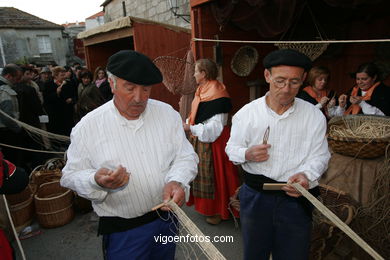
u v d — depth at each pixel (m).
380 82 2.69
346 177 2.29
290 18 2.78
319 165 1.38
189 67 3.58
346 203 2.14
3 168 1.34
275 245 1.53
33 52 21.08
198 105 2.62
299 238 1.44
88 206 3.21
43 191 3.15
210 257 0.93
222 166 2.63
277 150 1.43
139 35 5.20
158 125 1.29
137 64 1.08
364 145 2.09
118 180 1.10
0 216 2.54
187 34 5.67
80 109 4.54
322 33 4.60
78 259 2.48
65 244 2.70
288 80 1.27
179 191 1.21
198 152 2.70
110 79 1.13
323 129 1.43
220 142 2.62
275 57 1.28
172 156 1.35
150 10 7.98
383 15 4.07
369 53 4.36
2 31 19.77
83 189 1.19
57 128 5.59
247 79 4.52
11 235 2.72
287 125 1.41
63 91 5.55
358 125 2.48
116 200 1.26
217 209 2.75
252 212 1.50
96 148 1.22
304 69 1.27
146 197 1.27
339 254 1.97
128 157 1.23
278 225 1.46
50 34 21.61
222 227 2.78
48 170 3.47
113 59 1.11
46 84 5.51
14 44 20.17
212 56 4.07
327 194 2.28
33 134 4.23
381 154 2.14
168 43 5.49
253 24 3.18
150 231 1.33
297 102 1.44
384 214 2.01
